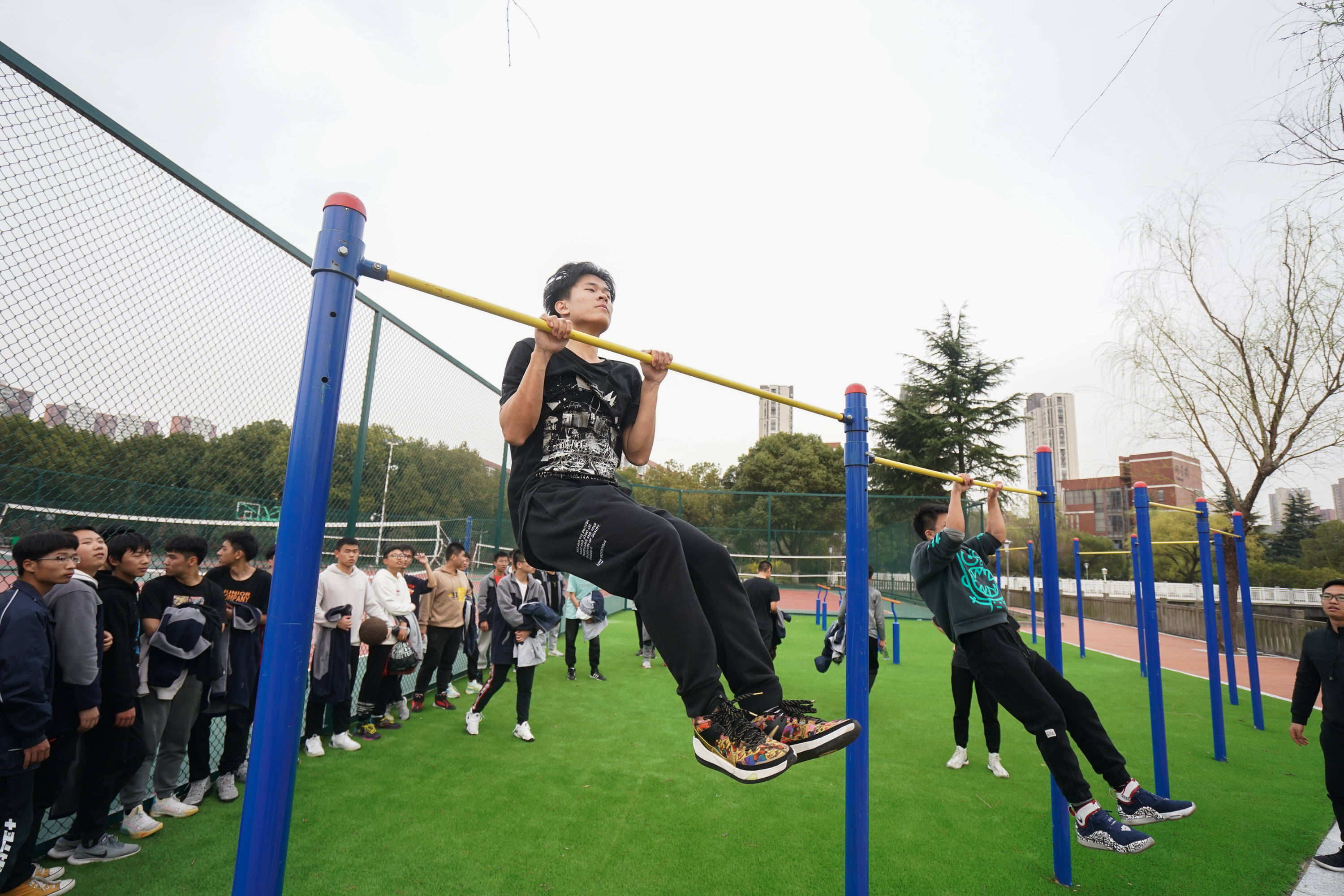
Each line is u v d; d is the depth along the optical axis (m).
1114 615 19.67
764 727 1.58
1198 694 8.52
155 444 3.61
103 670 3.14
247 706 4.00
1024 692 3.00
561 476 1.76
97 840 3.17
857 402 2.76
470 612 7.20
